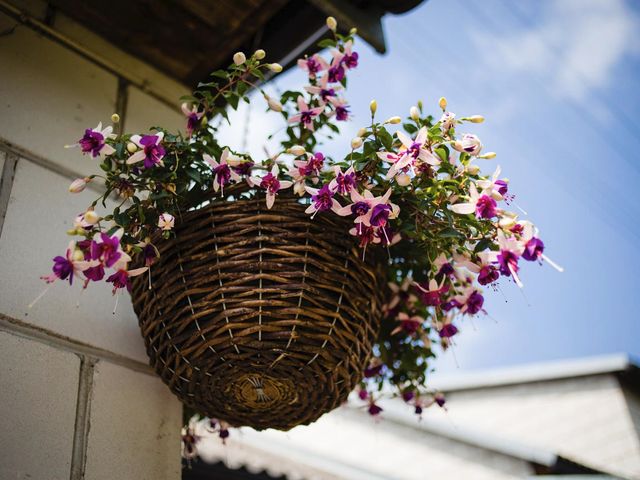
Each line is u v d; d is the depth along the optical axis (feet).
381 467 17.74
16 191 6.37
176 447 6.28
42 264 6.21
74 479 5.57
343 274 5.37
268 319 5.10
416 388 6.95
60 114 6.99
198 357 5.18
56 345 5.97
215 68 8.02
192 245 5.27
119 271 5.01
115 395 6.11
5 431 5.38
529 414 22.80
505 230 5.40
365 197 5.23
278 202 5.40
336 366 5.28
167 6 7.35
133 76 7.75
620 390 21.44
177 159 5.43
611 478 15.39
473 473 16.79
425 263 6.10
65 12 7.47
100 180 6.96
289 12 7.98
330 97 6.26
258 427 5.79
